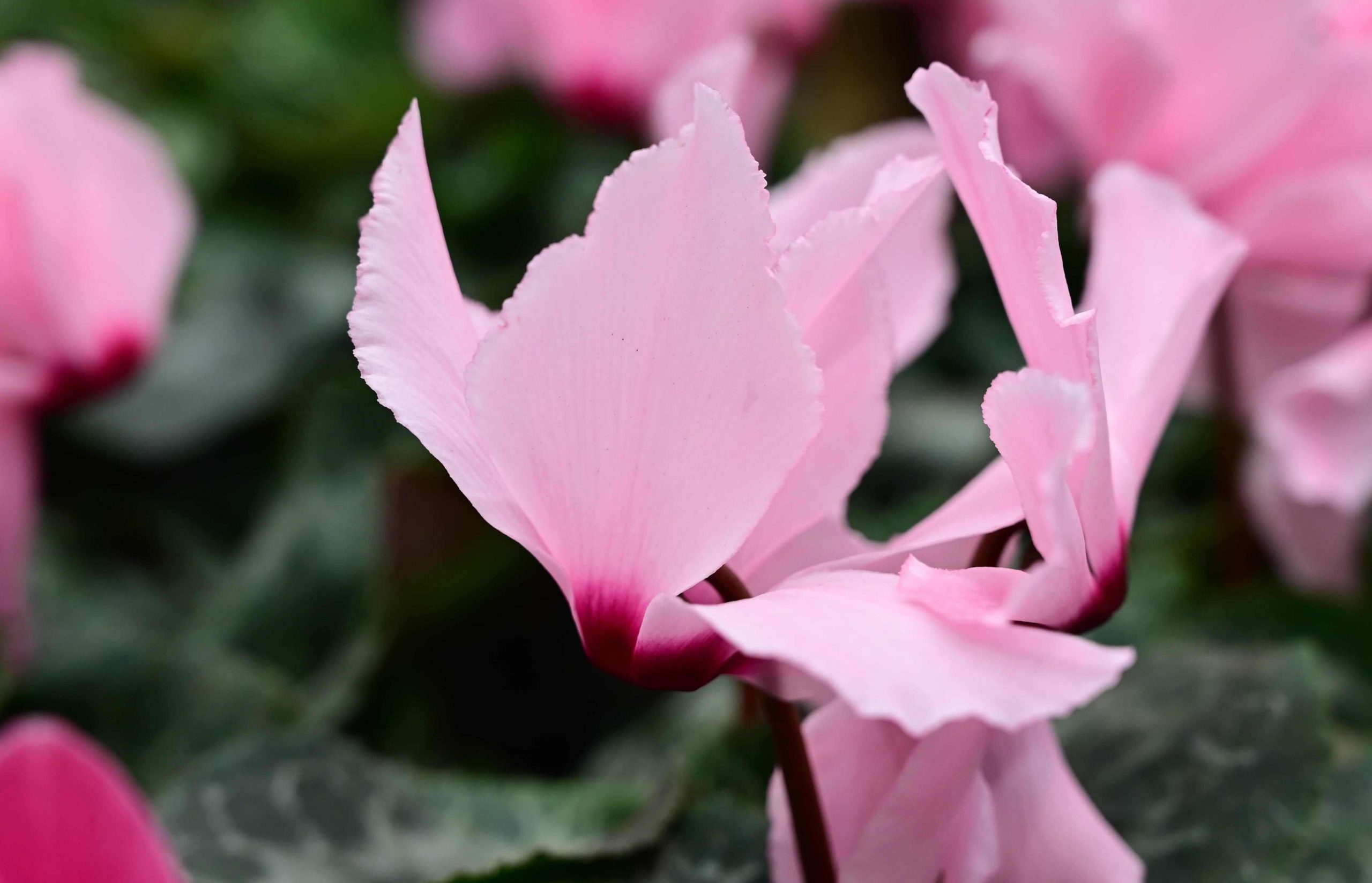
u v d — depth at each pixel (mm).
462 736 693
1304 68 486
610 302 361
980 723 373
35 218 572
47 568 759
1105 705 460
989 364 940
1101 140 527
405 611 674
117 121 596
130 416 879
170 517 856
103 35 1138
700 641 371
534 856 430
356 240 1049
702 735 584
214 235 1033
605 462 366
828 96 1099
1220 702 449
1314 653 469
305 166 1091
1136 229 396
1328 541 602
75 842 359
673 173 359
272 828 464
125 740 606
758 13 753
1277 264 524
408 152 373
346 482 752
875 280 381
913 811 375
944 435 822
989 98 367
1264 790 436
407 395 365
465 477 366
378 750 651
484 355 363
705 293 360
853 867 378
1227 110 496
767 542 383
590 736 697
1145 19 494
